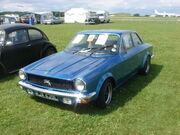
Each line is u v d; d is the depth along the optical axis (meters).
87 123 3.50
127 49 4.91
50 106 4.12
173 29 23.58
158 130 3.30
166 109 3.98
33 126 3.45
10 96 4.67
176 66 7.19
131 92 4.81
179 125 3.43
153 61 7.95
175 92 4.82
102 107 3.89
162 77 5.95
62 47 10.88
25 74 4.02
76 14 44.97
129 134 3.21
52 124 3.49
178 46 11.46
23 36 6.46
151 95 4.64
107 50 4.46
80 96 3.35
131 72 5.05
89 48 4.64
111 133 3.23
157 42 13.11
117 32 4.86
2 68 5.84
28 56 6.57
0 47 5.74
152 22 39.62
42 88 3.74
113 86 4.27
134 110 3.94
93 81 3.51
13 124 3.52
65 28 26.27
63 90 3.54
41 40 7.13
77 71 3.61
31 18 40.41
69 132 3.27
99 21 36.44
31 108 4.07
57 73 3.61
